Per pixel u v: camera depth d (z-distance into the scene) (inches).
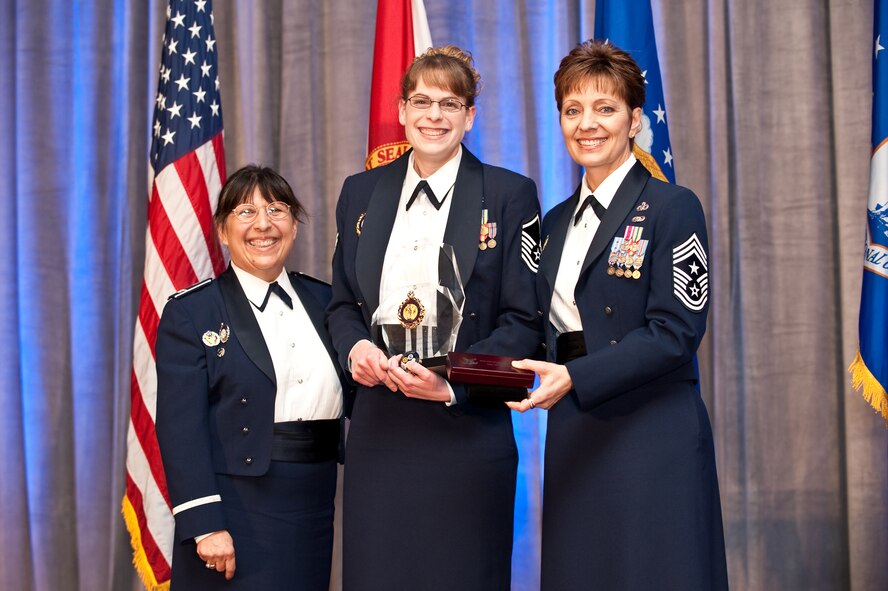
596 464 84.3
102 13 153.7
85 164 152.8
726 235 140.9
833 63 138.9
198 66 132.3
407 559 88.7
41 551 150.6
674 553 80.9
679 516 81.5
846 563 137.4
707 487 84.1
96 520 150.4
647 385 84.9
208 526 93.7
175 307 100.7
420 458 89.4
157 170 129.0
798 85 140.4
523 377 80.6
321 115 149.7
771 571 138.4
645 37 126.3
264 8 149.3
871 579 134.6
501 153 146.6
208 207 128.8
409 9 131.6
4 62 153.4
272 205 101.9
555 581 84.8
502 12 147.8
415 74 93.0
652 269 84.7
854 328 136.2
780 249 140.1
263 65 148.6
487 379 80.1
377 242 93.3
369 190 97.5
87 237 152.4
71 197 153.2
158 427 98.1
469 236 91.2
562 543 84.8
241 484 96.7
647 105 124.6
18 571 149.3
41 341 151.9
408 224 93.5
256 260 101.7
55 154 153.2
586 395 80.9
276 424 97.9
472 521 89.0
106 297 152.0
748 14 141.8
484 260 91.1
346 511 92.3
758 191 140.9
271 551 95.9
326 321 101.4
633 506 82.0
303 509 97.9
